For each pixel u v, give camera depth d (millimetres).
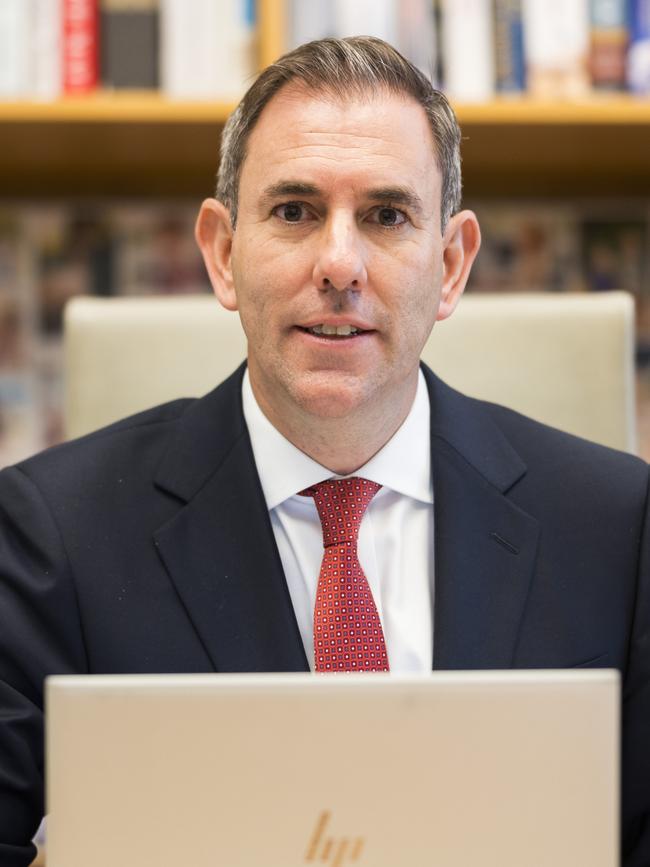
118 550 1363
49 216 2482
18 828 1264
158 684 879
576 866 883
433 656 1308
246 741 879
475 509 1398
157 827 882
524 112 2131
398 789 879
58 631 1326
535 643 1330
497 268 2527
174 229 2498
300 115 1311
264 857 882
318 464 1396
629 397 1858
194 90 2143
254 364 1394
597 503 1428
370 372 1300
